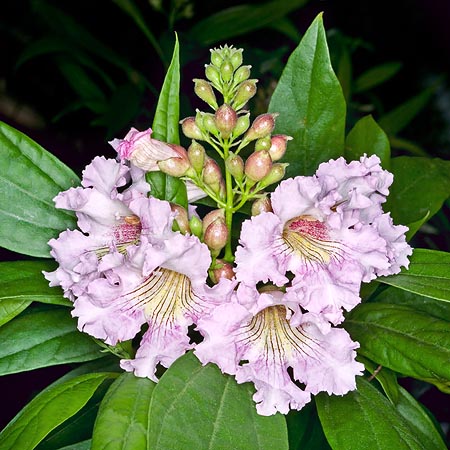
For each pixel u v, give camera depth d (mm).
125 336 219
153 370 219
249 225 215
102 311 219
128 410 211
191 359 223
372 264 220
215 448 204
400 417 225
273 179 234
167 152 237
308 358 221
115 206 234
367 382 238
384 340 239
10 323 250
